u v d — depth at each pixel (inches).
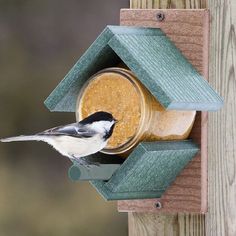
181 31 422.3
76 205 871.7
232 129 419.2
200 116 417.4
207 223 420.2
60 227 861.8
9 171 890.7
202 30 418.9
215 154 418.6
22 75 933.2
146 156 394.9
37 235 863.1
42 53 943.7
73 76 415.2
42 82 930.7
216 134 418.9
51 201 878.4
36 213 871.1
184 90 398.3
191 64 419.8
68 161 895.7
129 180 402.0
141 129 403.5
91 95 417.4
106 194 404.5
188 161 418.0
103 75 414.0
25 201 875.4
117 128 409.4
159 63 406.3
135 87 405.7
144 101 403.5
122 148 409.1
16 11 955.3
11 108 920.3
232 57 420.2
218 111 419.2
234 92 419.8
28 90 927.7
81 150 415.8
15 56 941.8
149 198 420.5
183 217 425.4
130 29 415.8
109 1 935.7
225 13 419.2
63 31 938.7
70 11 942.4
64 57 938.1
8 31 949.2
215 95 408.2
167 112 408.2
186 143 415.5
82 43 936.9
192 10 420.8
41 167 895.1
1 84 925.8
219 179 418.6
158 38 421.1
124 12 436.5
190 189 418.3
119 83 410.0
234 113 419.2
